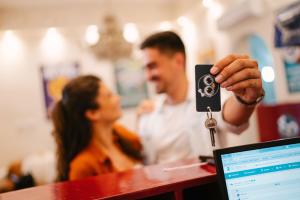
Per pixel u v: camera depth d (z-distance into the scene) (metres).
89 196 0.70
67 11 4.75
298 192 0.74
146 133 1.87
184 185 0.76
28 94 4.60
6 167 4.10
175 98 1.77
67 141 1.42
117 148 1.61
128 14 4.96
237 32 3.47
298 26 2.32
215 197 0.84
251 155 0.73
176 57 1.71
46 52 4.68
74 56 4.76
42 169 3.82
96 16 4.83
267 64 3.64
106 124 1.50
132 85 4.88
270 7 2.79
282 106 2.46
